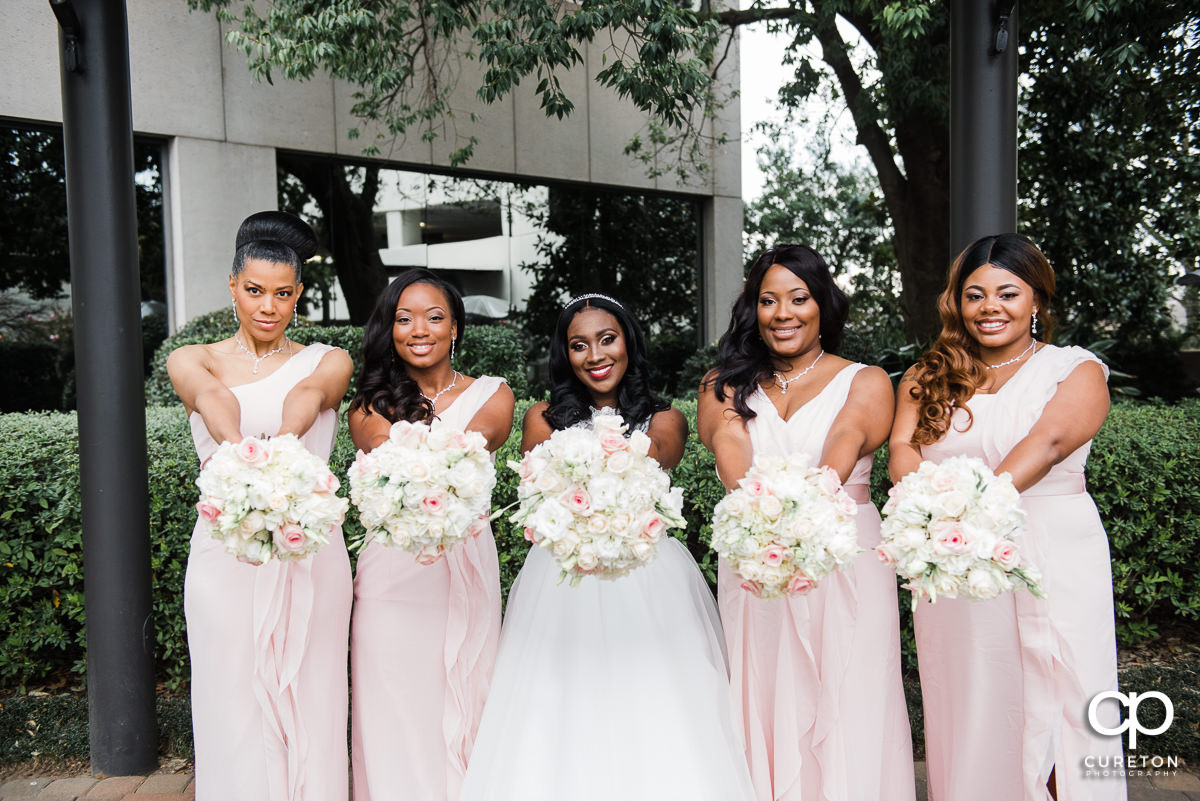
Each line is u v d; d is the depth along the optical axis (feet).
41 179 24.72
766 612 8.05
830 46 27.37
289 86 27.78
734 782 7.58
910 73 24.75
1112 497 12.41
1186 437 13.04
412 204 31.27
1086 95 26.96
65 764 10.78
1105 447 12.57
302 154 28.66
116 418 10.27
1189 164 28.22
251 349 8.54
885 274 47.65
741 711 8.19
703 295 38.73
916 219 28.71
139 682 10.51
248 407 8.27
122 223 10.23
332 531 7.80
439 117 30.58
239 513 6.65
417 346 8.64
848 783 7.71
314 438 8.63
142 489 10.51
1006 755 7.60
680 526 7.04
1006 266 7.61
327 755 8.25
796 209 48.34
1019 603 7.55
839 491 6.85
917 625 8.13
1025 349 7.91
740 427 8.29
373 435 8.59
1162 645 13.52
